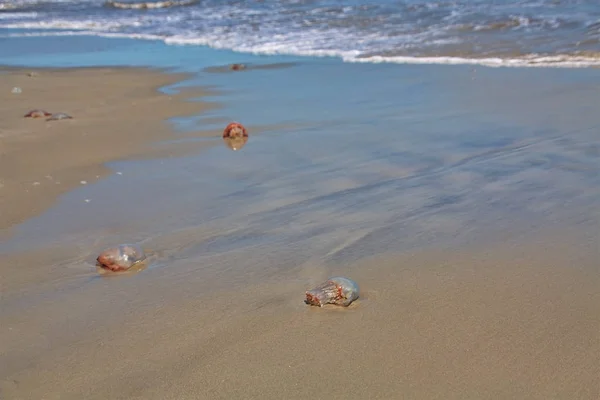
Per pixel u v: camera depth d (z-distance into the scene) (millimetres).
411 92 7871
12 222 4867
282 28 13047
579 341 3477
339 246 4391
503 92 7633
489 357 3408
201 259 4312
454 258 4191
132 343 3602
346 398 3227
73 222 4844
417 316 3693
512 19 11867
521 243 4312
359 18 13398
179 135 6633
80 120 7172
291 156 5941
